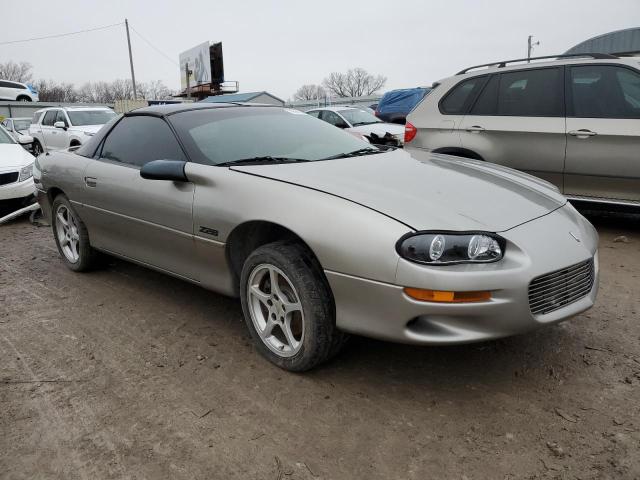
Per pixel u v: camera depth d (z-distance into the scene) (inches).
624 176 192.4
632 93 190.5
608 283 155.9
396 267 90.2
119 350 122.8
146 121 147.3
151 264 142.3
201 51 1760.6
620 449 84.2
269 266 107.8
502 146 215.8
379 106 599.8
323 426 92.6
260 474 81.7
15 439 92.0
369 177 113.2
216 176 117.6
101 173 150.0
